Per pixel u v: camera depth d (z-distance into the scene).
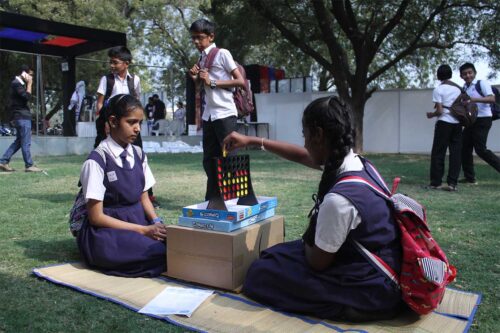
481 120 6.86
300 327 2.25
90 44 13.62
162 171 8.87
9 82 15.51
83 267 3.11
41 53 13.88
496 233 4.07
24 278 2.91
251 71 18.45
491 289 2.82
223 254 2.68
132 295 2.63
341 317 2.32
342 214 2.11
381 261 2.22
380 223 2.17
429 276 2.11
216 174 2.73
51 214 4.79
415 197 5.93
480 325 2.34
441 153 6.54
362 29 15.36
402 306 2.38
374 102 15.14
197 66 4.46
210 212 2.76
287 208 5.15
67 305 2.49
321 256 2.21
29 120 8.52
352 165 2.24
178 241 2.84
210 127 4.44
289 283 2.39
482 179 7.78
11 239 3.83
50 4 17.86
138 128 3.16
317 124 2.18
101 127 3.50
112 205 3.19
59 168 9.10
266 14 13.46
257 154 13.41
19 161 10.67
